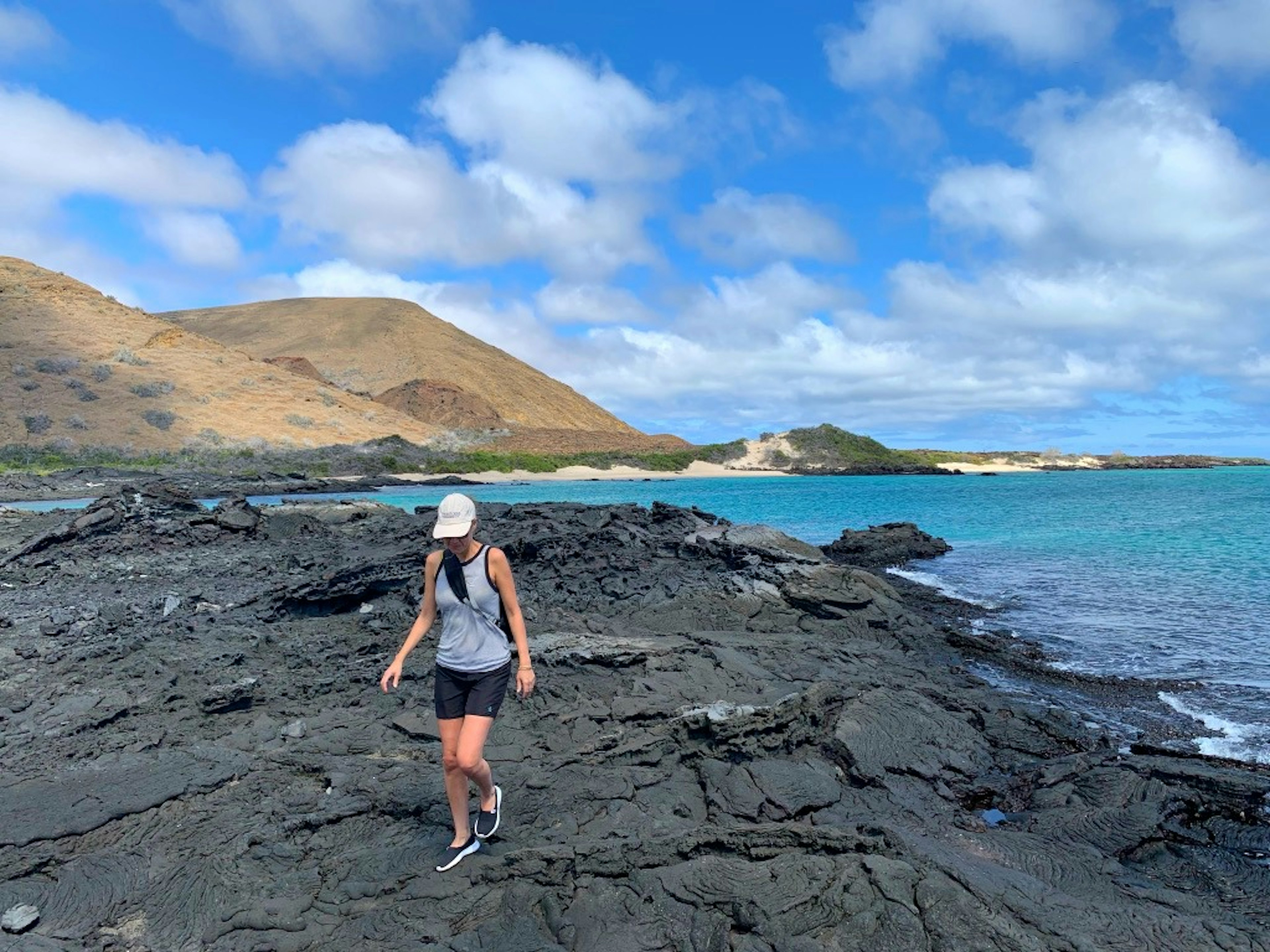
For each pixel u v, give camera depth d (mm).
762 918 4051
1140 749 7570
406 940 4066
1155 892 4922
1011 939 3885
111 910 4402
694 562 16438
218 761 6320
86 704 7598
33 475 51031
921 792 6418
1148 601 15539
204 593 12922
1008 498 51750
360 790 5824
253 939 4145
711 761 6473
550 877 4520
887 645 12031
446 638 4613
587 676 8836
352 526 21125
